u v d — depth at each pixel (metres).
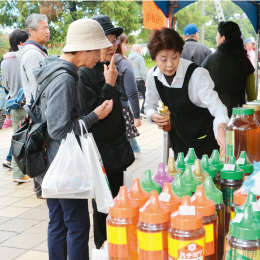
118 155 2.69
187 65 2.73
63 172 2.13
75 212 2.31
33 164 2.28
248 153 1.96
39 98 2.31
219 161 1.81
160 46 2.53
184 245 1.16
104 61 2.72
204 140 2.87
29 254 3.28
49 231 2.51
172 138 3.08
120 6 20.83
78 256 2.34
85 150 2.18
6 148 7.82
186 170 1.55
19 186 5.19
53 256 2.50
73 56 2.28
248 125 1.95
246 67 3.85
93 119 2.29
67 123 2.17
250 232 1.13
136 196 1.43
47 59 2.32
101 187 2.18
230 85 3.83
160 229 1.25
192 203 1.30
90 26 2.24
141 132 8.75
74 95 2.25
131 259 1.36
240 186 1.60
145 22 3.81
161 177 1.62
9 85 5.25
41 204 4.46
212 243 1.30
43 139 2.29
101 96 2.58
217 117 2.47
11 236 3.65
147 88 3.07
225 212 1.64
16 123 5.21
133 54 9.68
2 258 3.24
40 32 4.25
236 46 3.81
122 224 1.33
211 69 3.87
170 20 4.12
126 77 4.41
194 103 2.81
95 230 2.87
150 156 6.40
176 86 2.77
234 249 1.15
